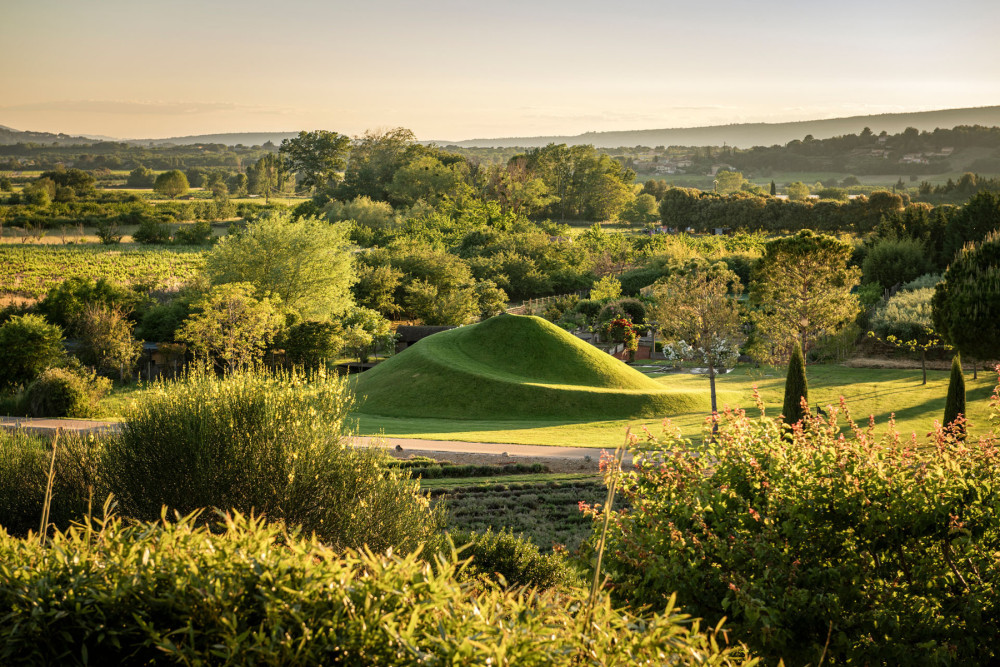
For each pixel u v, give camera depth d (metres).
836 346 66.69
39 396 45.59
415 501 14.59
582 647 4.77
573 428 45.88
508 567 14.15
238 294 60.38
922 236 95.81
